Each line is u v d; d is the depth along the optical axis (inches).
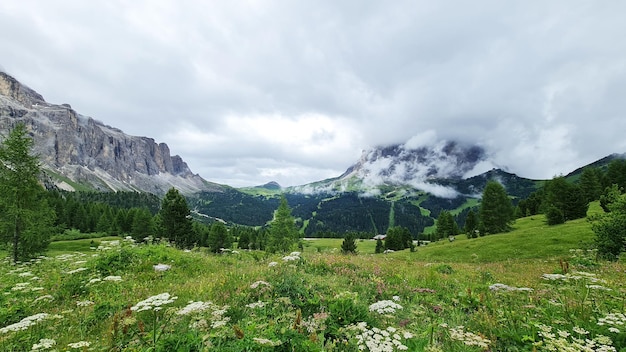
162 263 639.8
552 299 355.9
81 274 557.9
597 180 3491.6
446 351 251.4
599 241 958.4
